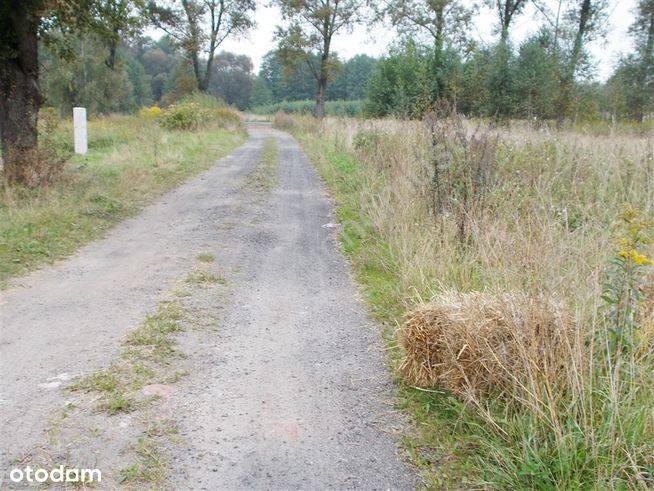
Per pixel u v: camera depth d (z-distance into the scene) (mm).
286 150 24344
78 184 11695
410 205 8336
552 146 10531
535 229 5262
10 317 5551
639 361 3746
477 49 28922
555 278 4316
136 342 4988
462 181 7488
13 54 11453
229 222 10273
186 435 3660
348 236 9031
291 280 7074
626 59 29734
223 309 5961
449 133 8117
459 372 4023
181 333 5254
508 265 4957
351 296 6520
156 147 18625
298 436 3707
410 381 4367
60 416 3807
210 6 47125
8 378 4312
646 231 6367
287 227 10039
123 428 3699
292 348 5070
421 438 3701
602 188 8539
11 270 6949
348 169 15031
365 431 3789
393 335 5074
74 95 42125
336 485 3250
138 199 12031
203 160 18781
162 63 101000
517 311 3906
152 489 3145
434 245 6664
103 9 12641
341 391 4316
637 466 3014
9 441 3518
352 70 85125
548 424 3393
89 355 4734
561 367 3752
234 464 3398
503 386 3895
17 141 11578
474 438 3631
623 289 3822
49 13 11531
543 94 25125
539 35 27797
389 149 12508
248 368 4645
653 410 3277
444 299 4402
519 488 3137
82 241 8617
